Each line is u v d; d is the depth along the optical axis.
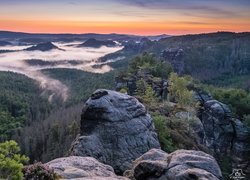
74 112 165.88
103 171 25.31
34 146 136.25
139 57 148.62
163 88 105.12
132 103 53.59
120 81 118.06
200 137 80.75
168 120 74.56
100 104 50.19
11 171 20.05
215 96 136.62
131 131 49.94
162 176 25.81
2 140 154.62
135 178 27.70
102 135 48.38
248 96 138.62
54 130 138.88
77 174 22.38
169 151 58.16
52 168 22.64
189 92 88.88
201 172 23.77
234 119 105.62
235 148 101.56
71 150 47.22
